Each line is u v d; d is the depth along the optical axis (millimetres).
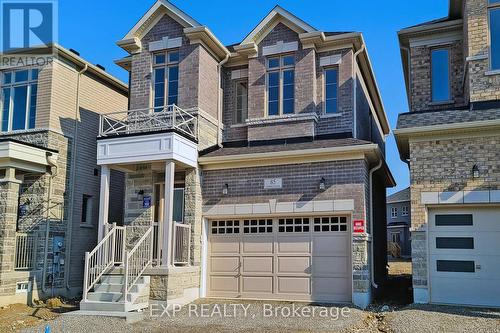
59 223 16734
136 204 15273
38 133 16734
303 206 13852
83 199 18062
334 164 13742
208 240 15023
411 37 15242
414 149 12633
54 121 16922
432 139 12492
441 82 14898
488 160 11953
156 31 16516
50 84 16938
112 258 13602
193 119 14961
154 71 16500
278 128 15688
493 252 11961
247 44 16281
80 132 18016
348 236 13523
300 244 14008
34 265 15750
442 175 12281
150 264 13273
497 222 12023
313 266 13758
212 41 16047
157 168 14750
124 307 12016
